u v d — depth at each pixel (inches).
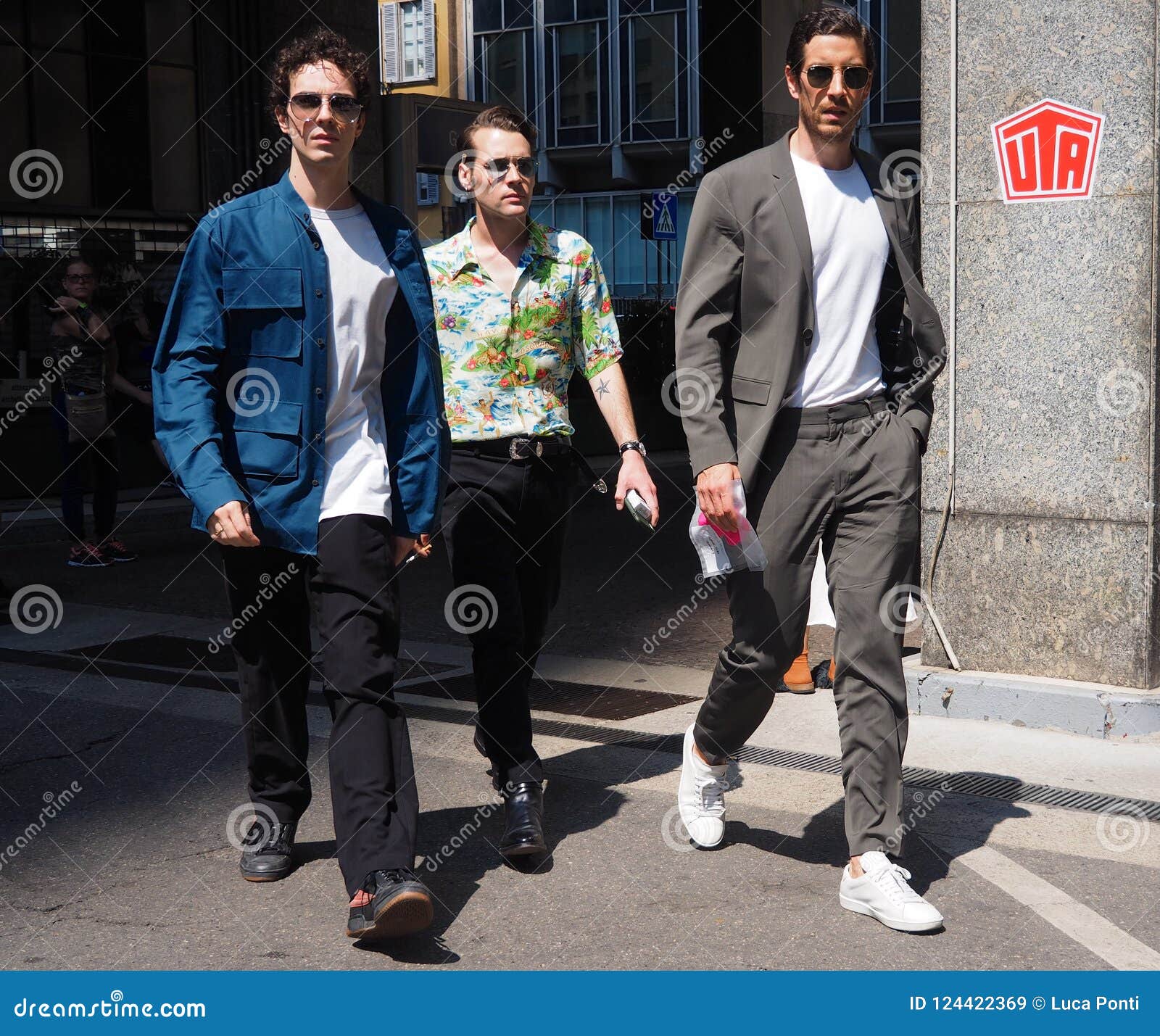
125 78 574.2
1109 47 193.2
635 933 132.4
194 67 597.0
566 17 1457.9
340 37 135.1
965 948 128.1
